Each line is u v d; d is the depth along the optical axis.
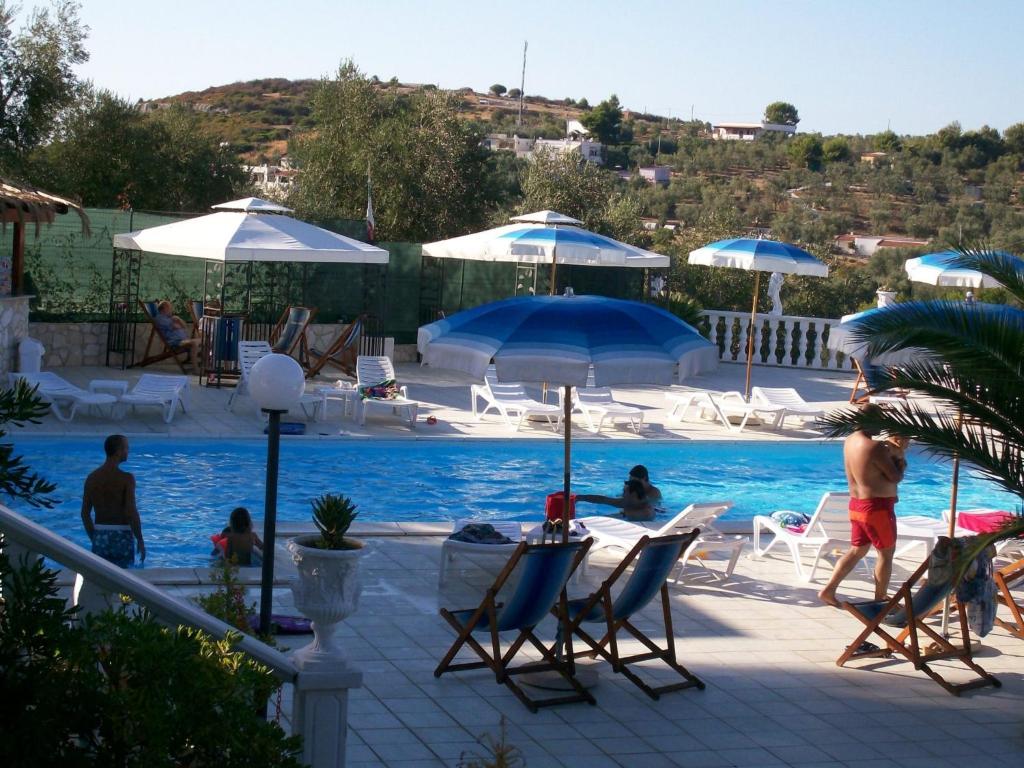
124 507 8.71
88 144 30.77
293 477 13.87
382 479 14.16
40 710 2.67
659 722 6.72
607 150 100.12
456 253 18.55
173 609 3.52
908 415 7.16
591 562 10.48
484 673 7.32
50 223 16.19
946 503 15.58
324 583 4.88
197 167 32.22
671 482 15.28
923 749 6.58
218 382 18.28
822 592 8.97
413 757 5.94
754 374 23.86
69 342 19.47
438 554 10.29
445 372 22.23
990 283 14.17
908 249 47.16
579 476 15.10
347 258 18.08
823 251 43.09
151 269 20.80
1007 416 6.93
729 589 9.84
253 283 21.83
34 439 13.83
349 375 20.19
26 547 3.21
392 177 30.56
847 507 10.19
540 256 17.80
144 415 15.73
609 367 6.76
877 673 7.88
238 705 2.99
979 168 70.75
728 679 7.56
